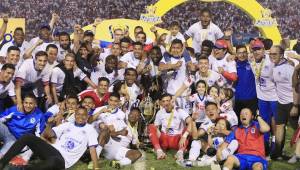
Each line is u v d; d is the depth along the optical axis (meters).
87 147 6.71
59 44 9.02
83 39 9.11
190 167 6.73
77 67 8.42
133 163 6.89
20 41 8.70
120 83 7.93
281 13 28.81
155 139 7.43
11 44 8.67
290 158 7.25
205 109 7.57
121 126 7.11
